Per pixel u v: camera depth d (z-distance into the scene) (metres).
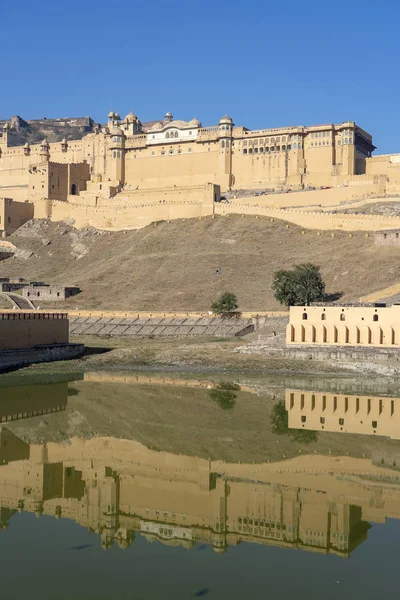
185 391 62.53
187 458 39.97
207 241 137.62
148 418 50.94
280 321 94.31
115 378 70.19
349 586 23.38
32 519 30.11
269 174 162.12
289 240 132.00
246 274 120.25
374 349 76.75
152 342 95.12
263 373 72.69
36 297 122.88
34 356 78.50
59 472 37.09
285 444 43.28
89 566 25.09
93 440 44.19
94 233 157.88
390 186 145.38
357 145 159.25
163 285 121.88
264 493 33.59
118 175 179.62
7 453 40.84
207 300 112.38
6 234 162.38
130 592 22.88
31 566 25.02
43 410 53.50
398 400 58.28
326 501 32.22
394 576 24.31
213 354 82.25
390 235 118.31
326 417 51.72
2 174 198.12
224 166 165.88
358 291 102.00
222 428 47.81
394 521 29.66
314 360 77.38
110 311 109.81
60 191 174.00
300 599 22.39
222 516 30.31
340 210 140.75
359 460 39.50
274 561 25.56
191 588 23.27
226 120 166.25
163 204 154.00
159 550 26.56
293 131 159.00
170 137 175.50
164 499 32.81
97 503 31.98
